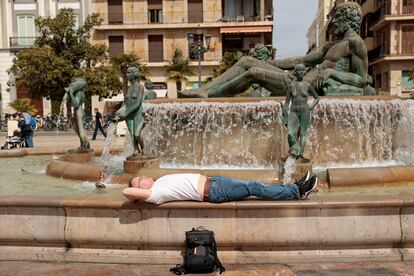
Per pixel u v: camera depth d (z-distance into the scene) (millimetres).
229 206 4570
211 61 45125
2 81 44469
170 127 9375
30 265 4723
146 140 9492
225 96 10680
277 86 10258
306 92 7027
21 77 33812
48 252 4863
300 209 4578
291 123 7031
